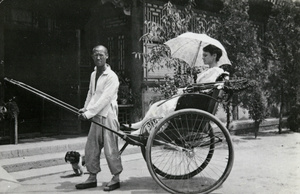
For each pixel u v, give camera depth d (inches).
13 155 257.1
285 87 437.1
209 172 230.1
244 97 375.9
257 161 264.2
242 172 227.9
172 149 198.1
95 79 200.2
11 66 365.4
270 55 471.2
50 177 223.3
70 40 366.0
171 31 313.0
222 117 432.8
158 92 369.4
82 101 380.5
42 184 204.2
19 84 174.4
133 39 360.5
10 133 284.2
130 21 369.1
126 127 195.5
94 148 194.5
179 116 185.0
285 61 437.4
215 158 277.7
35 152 269.0
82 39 401.1
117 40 386.0
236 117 456.8
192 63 245.0
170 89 314.0
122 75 379.6
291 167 240.2
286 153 298.8
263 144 351.3
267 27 451.8
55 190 189.3
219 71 198.5
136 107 356.5
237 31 354.9
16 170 236.4
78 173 226.8
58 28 386.3
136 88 358.3
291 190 183.6
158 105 193.3
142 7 358.6
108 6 388.2
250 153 300.4
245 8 371.9
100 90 192.4
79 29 396.2
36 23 366.0
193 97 191.0
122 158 280.8
